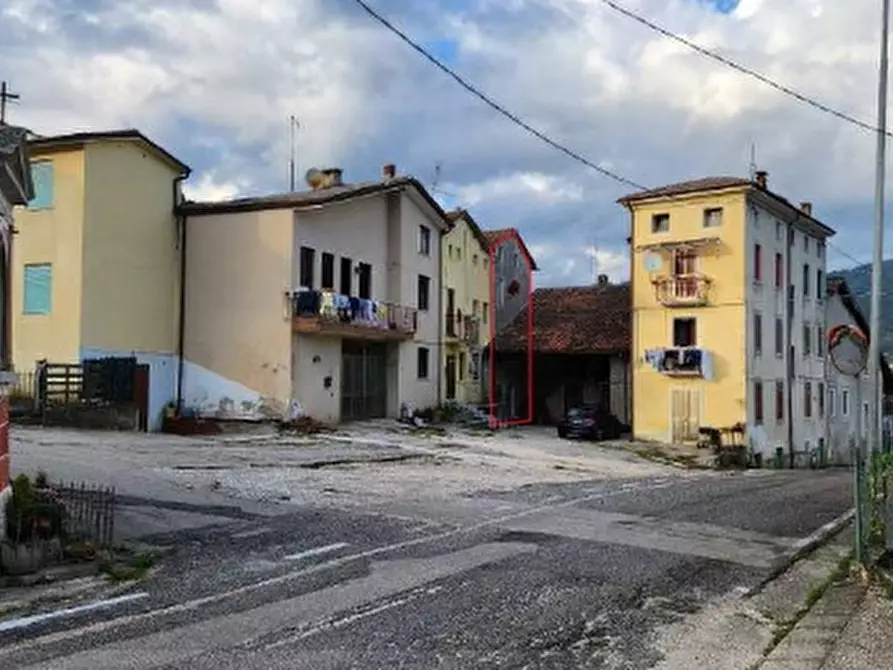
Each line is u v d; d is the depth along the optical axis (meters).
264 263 29.94
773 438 41.53
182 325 30.86
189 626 7.82
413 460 23.73
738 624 8.40
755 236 40.06
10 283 10.81
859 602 9.03
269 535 12.24
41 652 7.03
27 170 10.38
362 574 9.98
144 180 29.62
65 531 10.80
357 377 33.47
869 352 17.72
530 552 11.41
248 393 29.94
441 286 39.28
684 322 40.19
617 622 8.24
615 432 39.25
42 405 26.02
